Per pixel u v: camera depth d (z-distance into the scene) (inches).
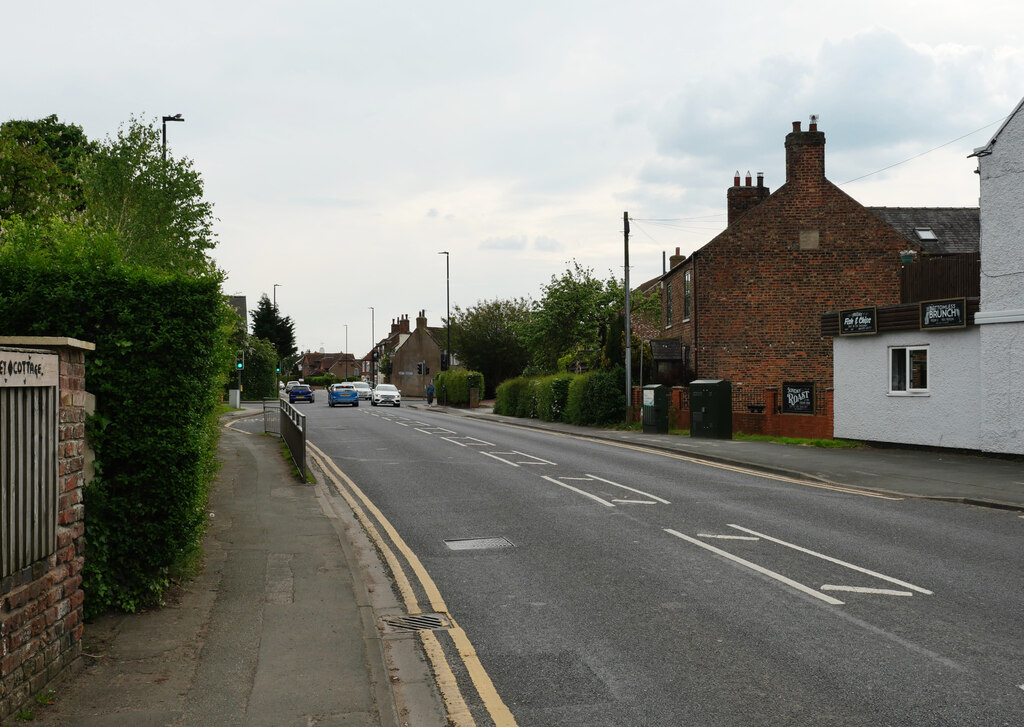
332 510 485.1
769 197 1272.1
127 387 266.7
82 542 223.8
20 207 692.7
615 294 1841.8
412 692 215.8
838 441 850.8
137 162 674.8
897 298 1267.2
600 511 478.9
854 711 198.7
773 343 1264.8
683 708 202.4
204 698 202.2
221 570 333.1
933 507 494.0
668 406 1076.5
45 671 200.5
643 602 294.5
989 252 689.6
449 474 650.8
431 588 318.3
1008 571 334.0
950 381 730.8
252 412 1788.9
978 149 694.5
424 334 3479.3
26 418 189.2
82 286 263.7
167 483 271.3
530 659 239.1
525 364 2544.3
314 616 272.7
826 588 309.4
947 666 227.9
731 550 375.2
